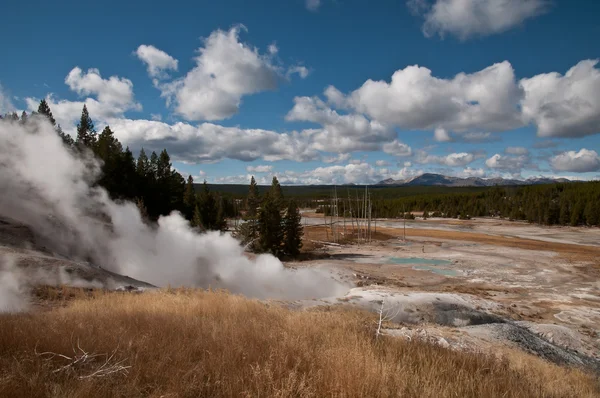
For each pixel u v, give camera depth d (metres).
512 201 140.88
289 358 5.16
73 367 4.18
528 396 5.12
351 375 4.50
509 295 29.53
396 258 51.53
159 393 3.82
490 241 72.69
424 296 23.73
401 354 6.21
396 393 4.30
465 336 14.59
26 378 3.74
